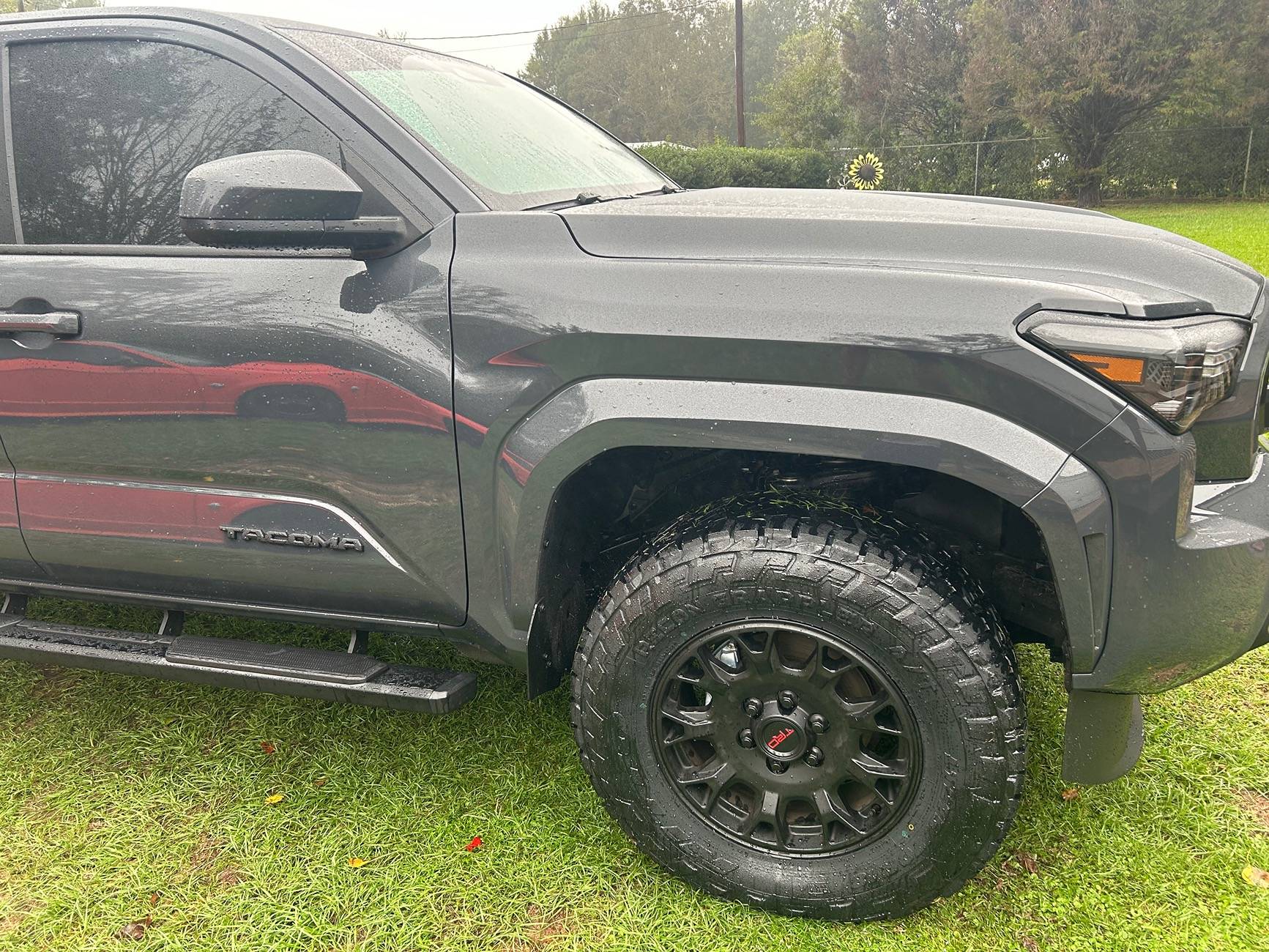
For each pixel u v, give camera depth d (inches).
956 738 60.6
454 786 86.7
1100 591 58.1
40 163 79.4
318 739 94.8
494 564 70.4
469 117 84.4
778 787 66.6
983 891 71.7
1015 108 1009.5
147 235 76.8
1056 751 88.8
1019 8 1000.2
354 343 69.0
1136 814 79.9
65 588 87.4
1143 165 991.0
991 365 56.6
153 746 94.2
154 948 68.5
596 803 83.4
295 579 76.5
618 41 2945.4
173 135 76.1
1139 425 55.2
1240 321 59.0
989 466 56.9
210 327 72.3
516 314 65.3
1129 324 55.4
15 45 80.3
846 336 58.5
